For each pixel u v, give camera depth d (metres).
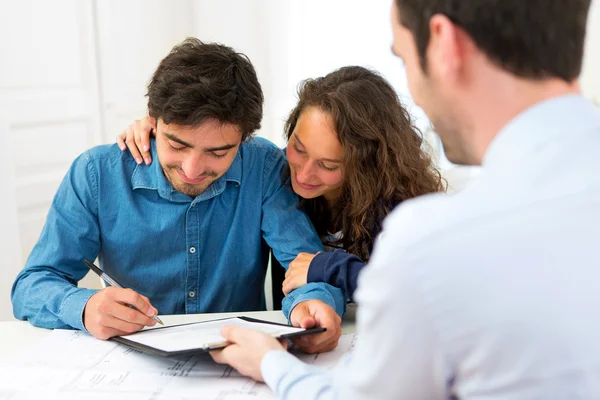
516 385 0.58
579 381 0.57
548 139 0.62
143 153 1.45
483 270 0.58
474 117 0.67
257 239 1.54
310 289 1.30
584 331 0.57
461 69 0.65
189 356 1.11
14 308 1.38
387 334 0.62
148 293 1.51
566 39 0.63
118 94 3.22
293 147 1.43
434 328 0.60
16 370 1.05
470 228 0.60
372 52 3.23
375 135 1.40
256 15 3.50
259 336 1.00
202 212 1.50
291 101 3.49
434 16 0.65
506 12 0.62
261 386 1.00
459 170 2.62
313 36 3.37
